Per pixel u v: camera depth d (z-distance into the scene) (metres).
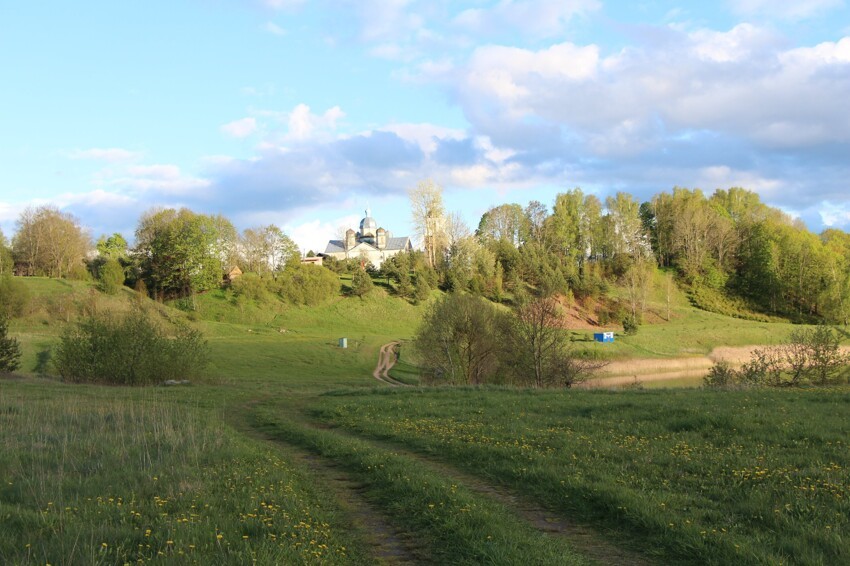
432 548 8.98
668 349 88.94
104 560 7.55
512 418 21.00
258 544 8.27
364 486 13.03
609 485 11.45
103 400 27.38
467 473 14.05
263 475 12.88
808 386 35.38
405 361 77.81
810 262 121.19
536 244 147.00
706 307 128.88
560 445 15.89
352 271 139.00
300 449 17.97
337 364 73.00
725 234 144.25
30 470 12.52
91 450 14.62
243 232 137.00
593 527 10.05
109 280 101.44
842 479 11.58
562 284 125.56
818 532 8.77
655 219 160.75
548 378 46.44
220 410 27.59
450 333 50.38
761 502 10.42
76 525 8.66
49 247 112.00
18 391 30.88
